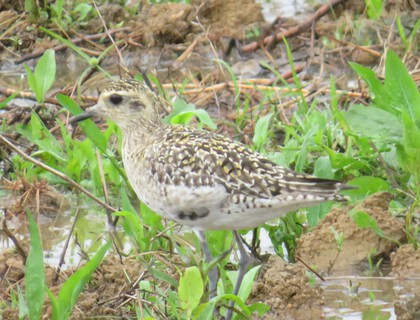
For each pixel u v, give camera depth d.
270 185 9.77
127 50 18.48
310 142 13.46
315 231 11.67
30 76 14.64
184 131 10.66
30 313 9.21
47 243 12.31
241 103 16.22
